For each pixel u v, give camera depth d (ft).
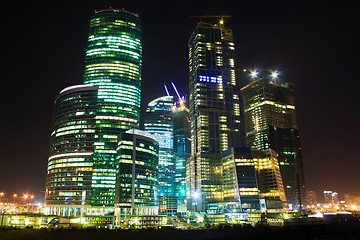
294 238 427.33
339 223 559.38
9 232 416.87
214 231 465.47
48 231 433.07
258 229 483.51
